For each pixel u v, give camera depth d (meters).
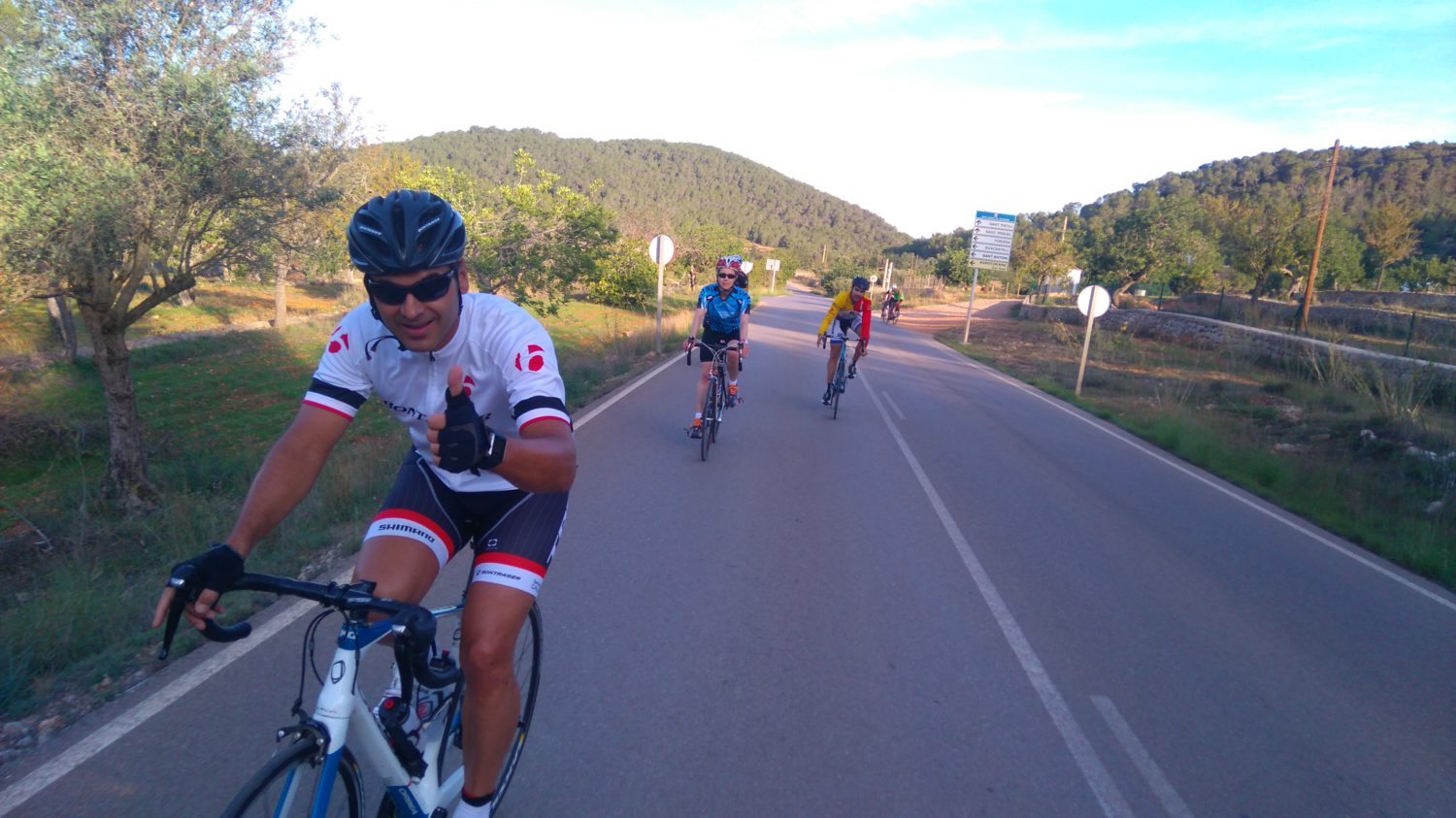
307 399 2.34
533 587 2.36
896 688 4.11
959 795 3.26
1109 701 4.16
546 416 2.18
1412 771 3.72
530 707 3.01
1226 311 34.34
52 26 7.68
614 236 19.81
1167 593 5.87
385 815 2.44
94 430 13.51
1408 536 8.00
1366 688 4.57
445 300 2.14
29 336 19.67
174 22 8.41
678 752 3.41
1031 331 39.25
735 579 5.41
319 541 5.51
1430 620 5.81
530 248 17.72
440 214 2.10
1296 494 9.66
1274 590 6.18
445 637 3.94
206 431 14.30
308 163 9.32
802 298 67.69
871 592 5.38
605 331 26.77
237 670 3.77
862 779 3.31
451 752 3.10
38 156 7.12
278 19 8.90
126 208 7.77
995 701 4.06
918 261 108.00
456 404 1.83
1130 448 11.96
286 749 1.89
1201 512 8.45
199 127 8.15
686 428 10.45
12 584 6.48
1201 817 3.25
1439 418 13.11
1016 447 11.09
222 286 36.41
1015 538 6.88
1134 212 41.53
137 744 3.17
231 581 1.88
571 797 3.07
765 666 4.23
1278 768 3.67
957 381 18.73
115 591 4.70
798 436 10.56
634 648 4.33
